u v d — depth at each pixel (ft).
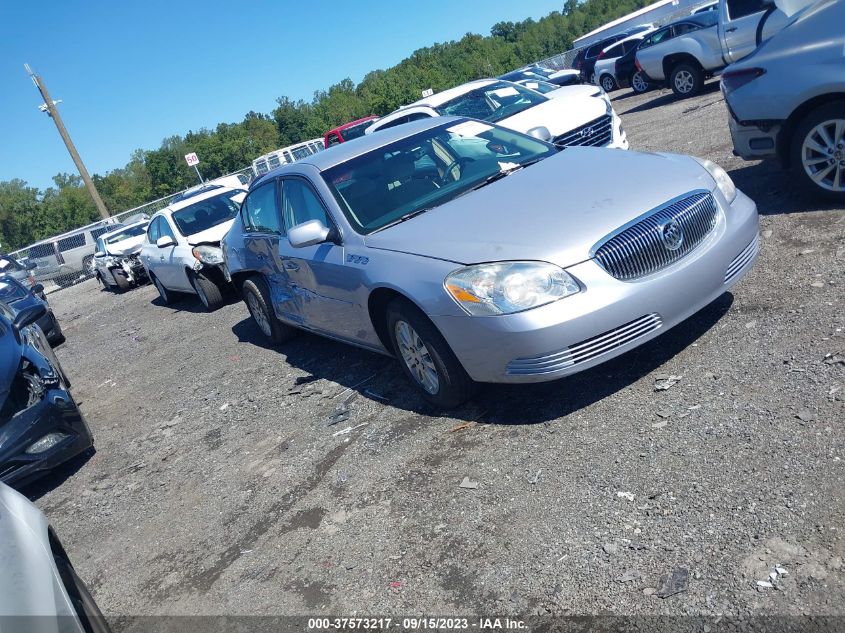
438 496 12.10
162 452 18.70
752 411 11.30
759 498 9.52
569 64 137.69
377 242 15.26
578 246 12.45
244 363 24.00
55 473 19.94
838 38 17.34
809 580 8.11
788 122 18.65
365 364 19.42
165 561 13.28
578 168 15.46
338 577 11.00
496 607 9.31
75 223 304.91
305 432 16.52
